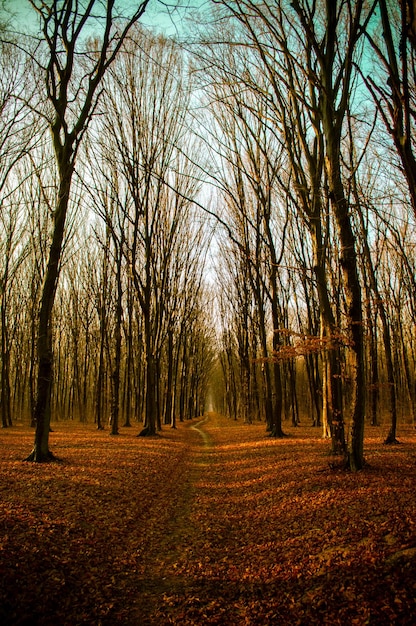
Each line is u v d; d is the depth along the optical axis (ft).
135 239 73.00
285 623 15.39
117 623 16.11
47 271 42.39
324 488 30.83
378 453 44.39
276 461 45.11
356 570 17.46
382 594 15.51
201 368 186.60
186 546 24.52
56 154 42.75
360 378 35.12
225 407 215.51
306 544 21.75
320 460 40.65
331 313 43.16
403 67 15.56
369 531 21.07
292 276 96.63
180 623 16.20
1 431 82.28
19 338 132.16
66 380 161.68
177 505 33.47
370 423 94.53
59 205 42.60
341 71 34.22
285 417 126.93
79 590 17.88
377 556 18.01
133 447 58.39
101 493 31.96
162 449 59.06
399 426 85.97
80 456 46.88
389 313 86.38
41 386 42.50
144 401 123.85
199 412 248.93
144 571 21.07
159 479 40.55
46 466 38.99
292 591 17.52
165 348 141.90
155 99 73.36
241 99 54.95
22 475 34.42
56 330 136.77
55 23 39.04
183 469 48.47
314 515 25.72
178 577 20.39
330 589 16.72
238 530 26.78
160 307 94.32
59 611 16.06
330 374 47.11
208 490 38.06
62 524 24.04
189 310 122.21
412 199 16.30
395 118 16.61
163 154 74.90
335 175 34.37
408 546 18.11
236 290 116.57
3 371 93.45
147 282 75.82
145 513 29.96
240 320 126.21
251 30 34.53
